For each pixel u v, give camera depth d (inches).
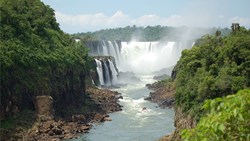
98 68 4603.8
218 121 346.0
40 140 2193.7
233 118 346.6
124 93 4136.3
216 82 1940.2
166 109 3257.9
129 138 2322.8
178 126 2154.3
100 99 3560.5
